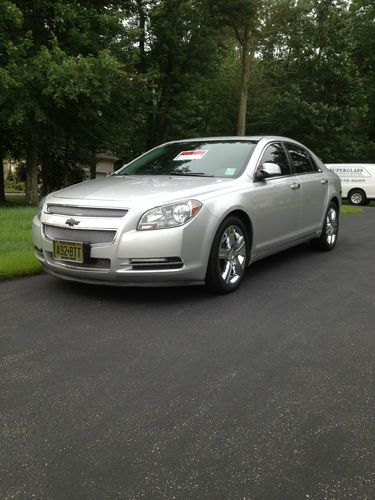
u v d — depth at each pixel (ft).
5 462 7.13
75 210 14.51
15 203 79.61
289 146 21.20
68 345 11.42
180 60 79.36
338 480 6.77
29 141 65.16
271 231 18.22
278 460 7.20
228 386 9.48
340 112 104.88
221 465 7.07
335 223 24.58
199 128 121.60
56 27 59.21
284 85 113.80
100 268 14.03
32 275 17.97
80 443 7.59
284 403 8.86
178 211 14.01
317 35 106.52
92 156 87.45
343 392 9.30
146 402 8.84
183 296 15.46
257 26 89.25
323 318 13.57
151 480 6.74
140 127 86.69
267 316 13.66
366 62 112.47
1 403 8.79
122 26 64.54
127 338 11.88
